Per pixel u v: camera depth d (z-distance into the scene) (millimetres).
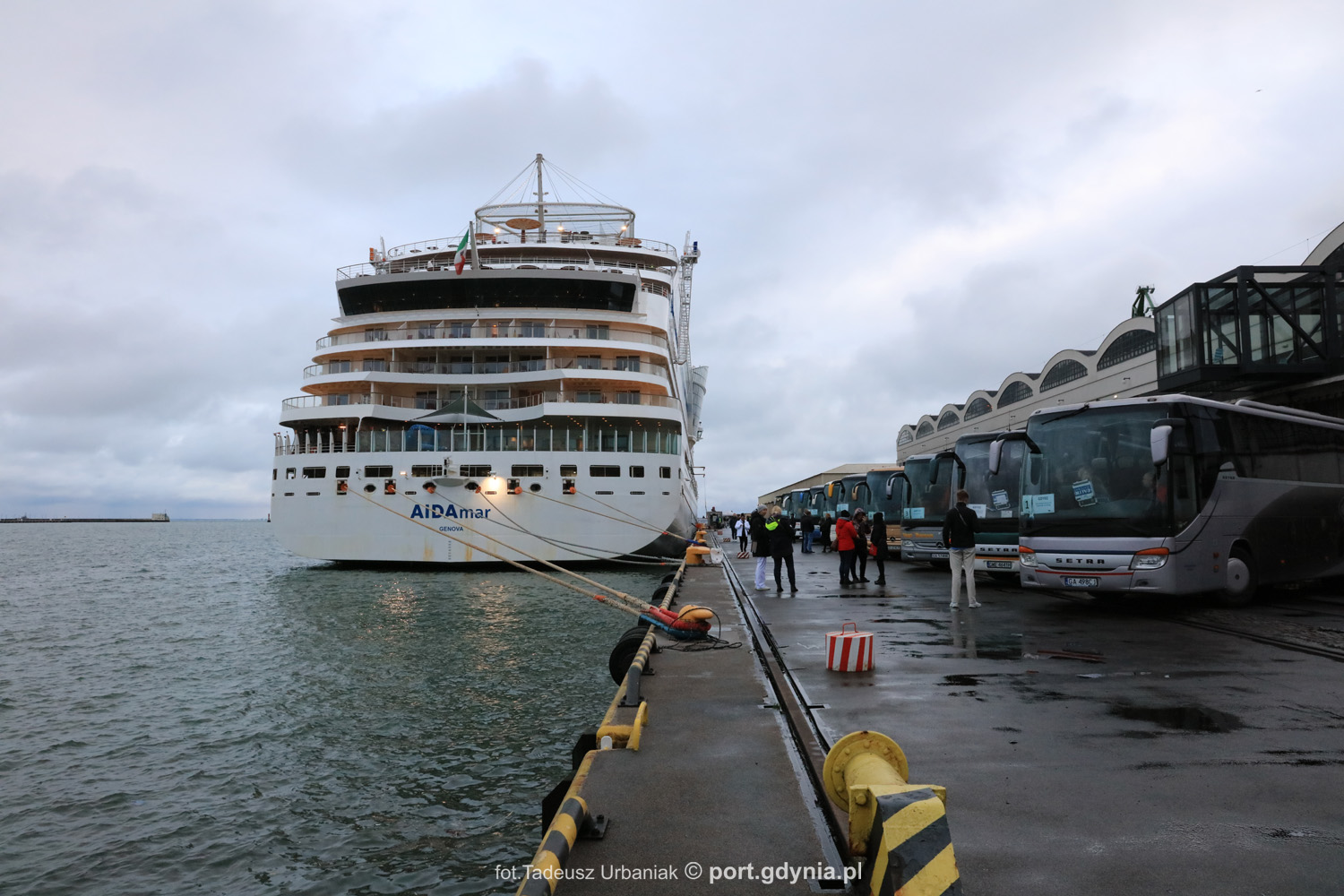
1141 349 38250
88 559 73562
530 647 18219
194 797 9758
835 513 37312
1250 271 22812
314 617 23672
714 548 43906
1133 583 12875
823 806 4766
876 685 8156
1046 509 14094
